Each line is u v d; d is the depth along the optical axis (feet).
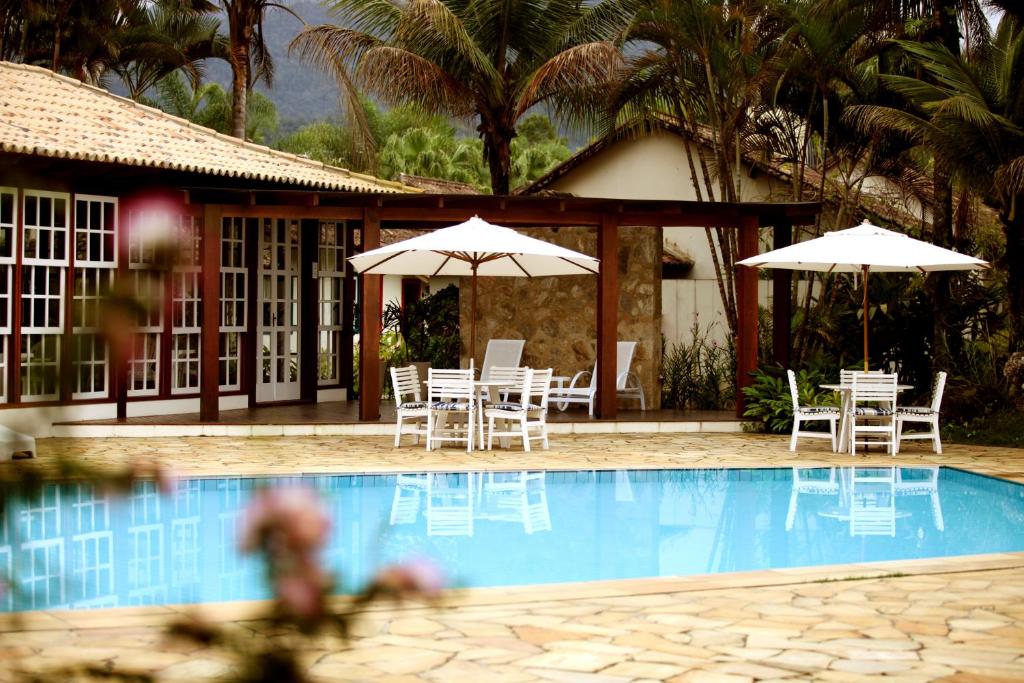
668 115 77.82
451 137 186.60
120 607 19.53
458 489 37.42
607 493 37.17
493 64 76.23
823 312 65.67
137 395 55.11
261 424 51.49
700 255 86.58
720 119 67.36
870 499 36.32
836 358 63.26
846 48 60.03
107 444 46.91
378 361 53.42
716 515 33.19
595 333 63.46
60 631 17.53
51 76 63.10
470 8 75.10
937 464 43.09
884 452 47.60
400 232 85.97
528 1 75.15
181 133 61.82
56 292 50.08
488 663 16.05
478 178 181.37
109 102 62.85
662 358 67.15
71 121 55.42
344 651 16.67
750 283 55.67
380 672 15.49
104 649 16.26
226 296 59.26
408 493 36.50
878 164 67.21
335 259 66.44
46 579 3.69
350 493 36.37
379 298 53.31
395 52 70.33
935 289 58.08
